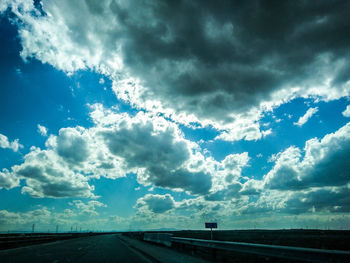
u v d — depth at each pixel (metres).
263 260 9.40
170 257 11.84
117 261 10.87
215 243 10.91
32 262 10.12
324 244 18.69
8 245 19.02
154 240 25.00
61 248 18.75
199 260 10.60
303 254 6.05
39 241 27.03
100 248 19.16
